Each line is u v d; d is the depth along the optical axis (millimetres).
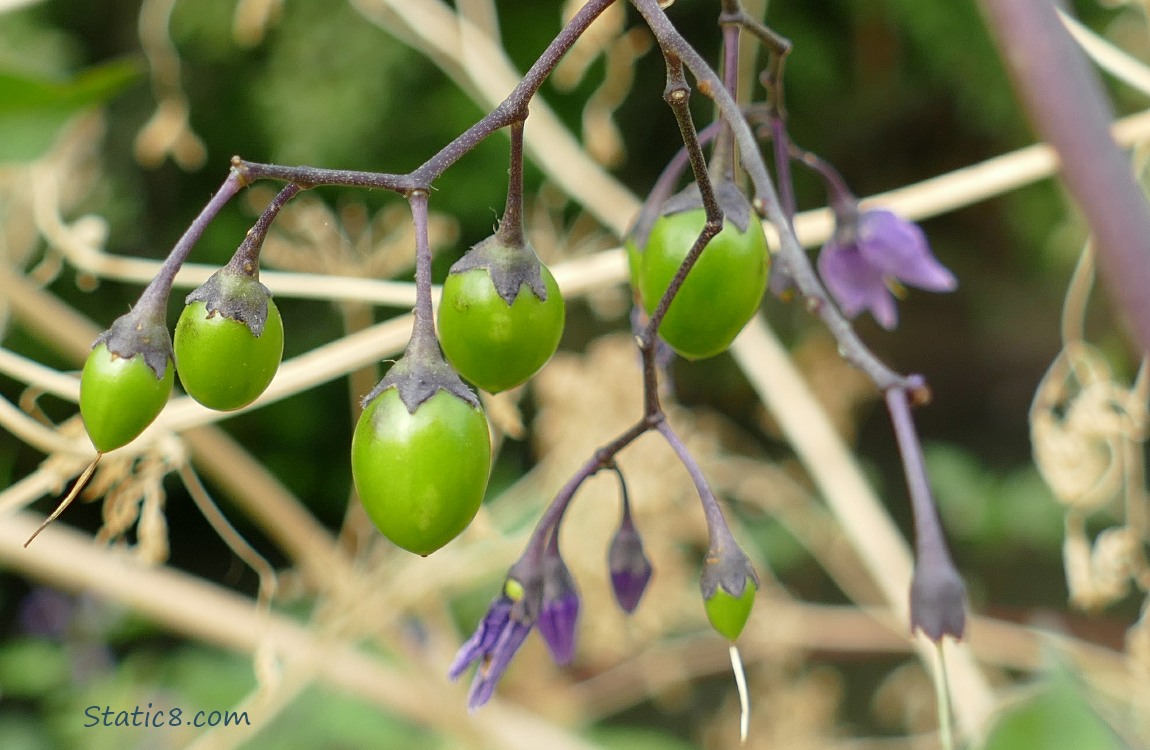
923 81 936
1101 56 262
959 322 1113
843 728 569
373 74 785
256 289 171
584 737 473
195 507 782
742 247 181
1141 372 306
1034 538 770
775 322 838
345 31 786
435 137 794
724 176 184
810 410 387
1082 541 319
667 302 178
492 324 173
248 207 654
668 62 169
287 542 374
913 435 179
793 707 488
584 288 277
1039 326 1079
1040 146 276
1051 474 314
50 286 771
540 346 174
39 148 280
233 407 172
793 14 905
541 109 374
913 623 178
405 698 379
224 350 169
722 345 184
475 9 373
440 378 168
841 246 209
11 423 253
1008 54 204
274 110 799
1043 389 322
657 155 914
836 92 946
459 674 185
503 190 774
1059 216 893
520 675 465
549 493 410
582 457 406
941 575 177
